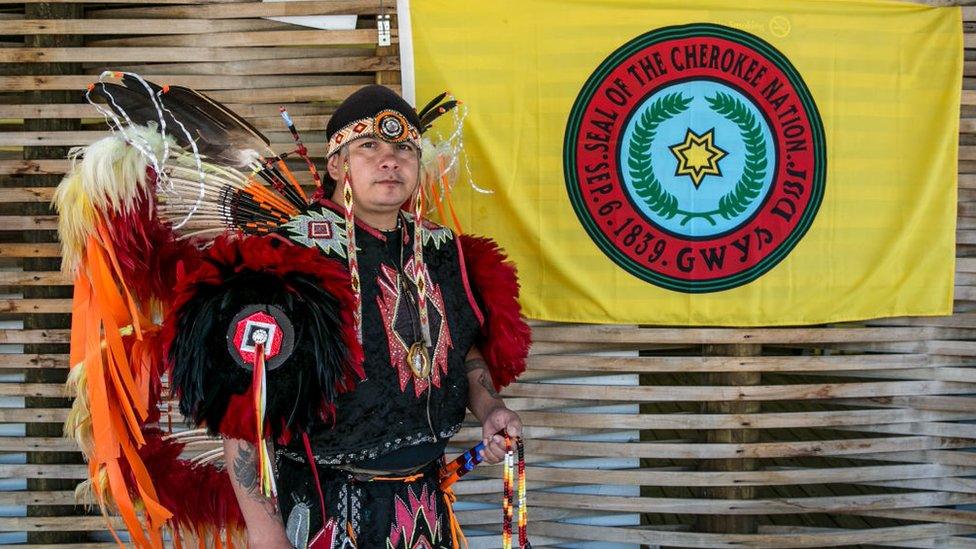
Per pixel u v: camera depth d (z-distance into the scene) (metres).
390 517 1.93
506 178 2.90
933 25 2.96
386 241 1.98
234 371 1.71
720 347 3.05
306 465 1.91
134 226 1.99
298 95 2.91
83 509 2.99
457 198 2.91
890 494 3.10
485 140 2.88
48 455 2.94
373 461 1.92
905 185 2.99
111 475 1.97
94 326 1.98
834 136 2.95
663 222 2.94
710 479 3.06
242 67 2.90
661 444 3.04
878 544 3.15
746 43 2.91
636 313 2.96
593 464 3.13
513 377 2.22
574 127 2.90
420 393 1.93
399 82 2.95
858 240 2.98
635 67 2.90
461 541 2.20
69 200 1.96
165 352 1.75
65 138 2.86
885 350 3.08
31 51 2.83
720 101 2.92
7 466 2.92
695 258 2.95
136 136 1.97
